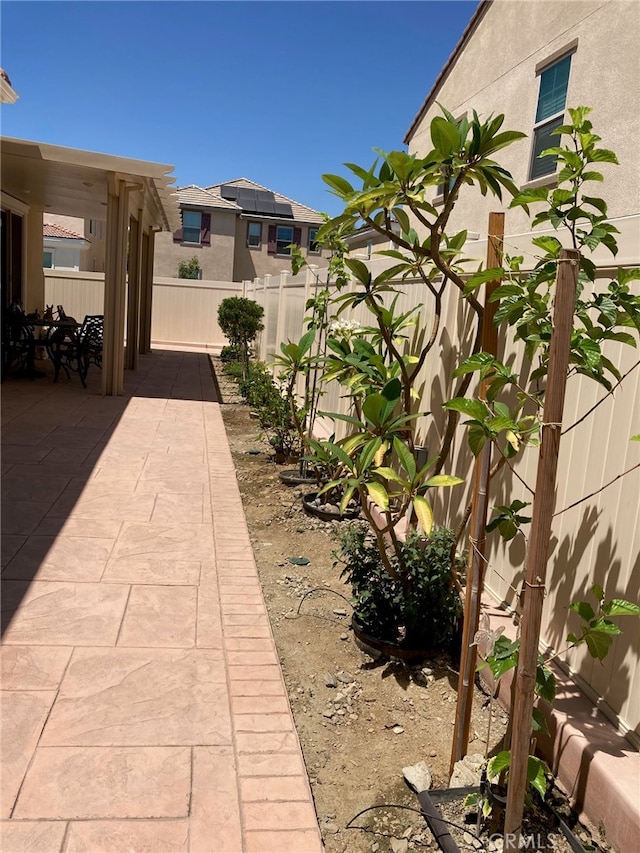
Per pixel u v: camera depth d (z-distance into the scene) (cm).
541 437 175
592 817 224
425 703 301
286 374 692
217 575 401
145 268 1587
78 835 206
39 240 1341
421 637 330
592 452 270
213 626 340
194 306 2038
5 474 557
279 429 706
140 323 1614
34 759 236
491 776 207
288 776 240
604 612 211
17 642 308
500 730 281
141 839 207
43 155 788
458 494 398
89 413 834
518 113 949
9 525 446
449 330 420
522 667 185
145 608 351
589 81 793
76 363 1279
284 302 1146
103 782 228
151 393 1035
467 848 216
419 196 311
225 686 289
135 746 247
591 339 211
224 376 1355
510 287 229
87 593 362
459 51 1145
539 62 896
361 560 345
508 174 286
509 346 339
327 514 524
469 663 243
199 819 217
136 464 624
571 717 251
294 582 412
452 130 266
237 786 233
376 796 243
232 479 608
